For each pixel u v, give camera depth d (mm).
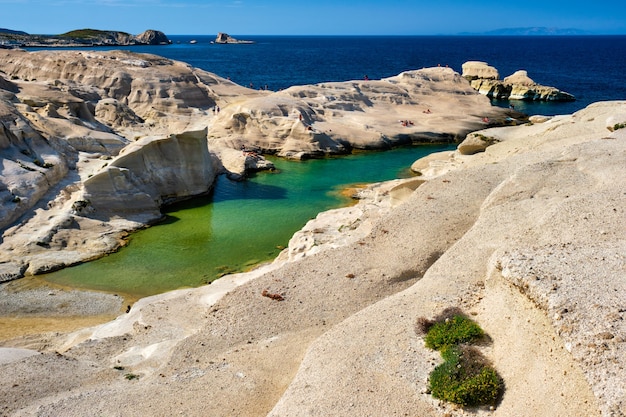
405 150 68000
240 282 28719
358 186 52531
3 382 18594
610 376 11922
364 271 25484
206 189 48844
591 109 50469
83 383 18953
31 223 36750
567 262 16500
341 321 21859
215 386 18062
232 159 56469
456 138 73188
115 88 74438
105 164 44469
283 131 64625
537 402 13688
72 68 78062
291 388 16656
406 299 21047
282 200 47938
